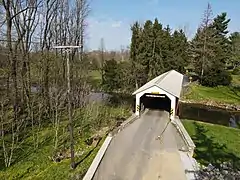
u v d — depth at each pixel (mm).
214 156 17359
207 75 49750
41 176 13875
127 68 44219
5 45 24875
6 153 15445
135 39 45188
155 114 26891
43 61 27859
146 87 25859
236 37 67000
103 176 13461
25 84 25922
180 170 14484
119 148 17281
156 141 18875
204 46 50969
